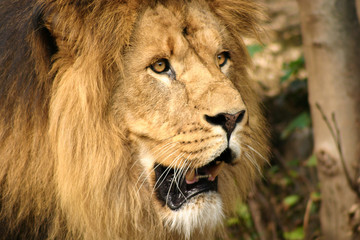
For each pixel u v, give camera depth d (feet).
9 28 22.59
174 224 23.13
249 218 35.24
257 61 47.75
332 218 30.27
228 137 21.16
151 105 22.06
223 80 21.94
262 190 37.14
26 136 21.81
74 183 21.91
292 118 44.60
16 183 21.93
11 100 21.81
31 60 21.67
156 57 21.88
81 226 22.57
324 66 29.12
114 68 21.99
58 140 21.63
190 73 21.99
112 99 22.11
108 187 22.43
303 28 29.89
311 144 42.65
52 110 21.77
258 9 27.07
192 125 21.49
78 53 21.76
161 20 22.06
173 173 23.43
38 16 21.36
